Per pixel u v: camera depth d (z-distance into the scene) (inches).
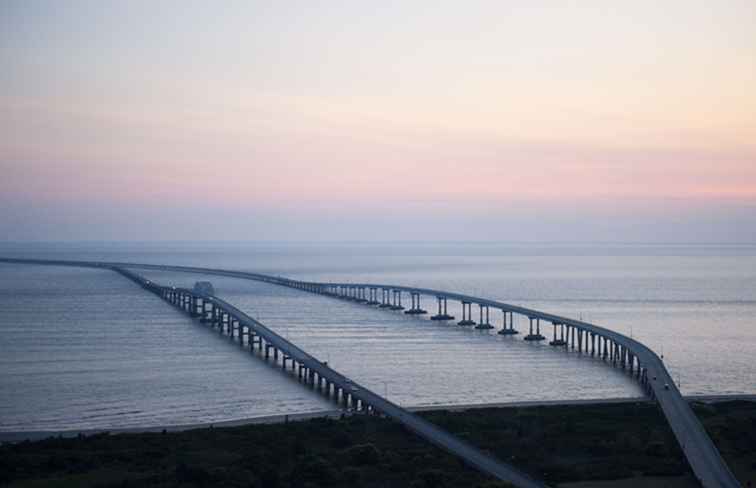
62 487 3462.1
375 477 3622.0
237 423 4751.5
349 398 5467.5
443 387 5979.3
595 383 6200.8
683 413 4650.6
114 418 4911.4
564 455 4055.1
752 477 3656.5
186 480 3540.8
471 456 3855.8
